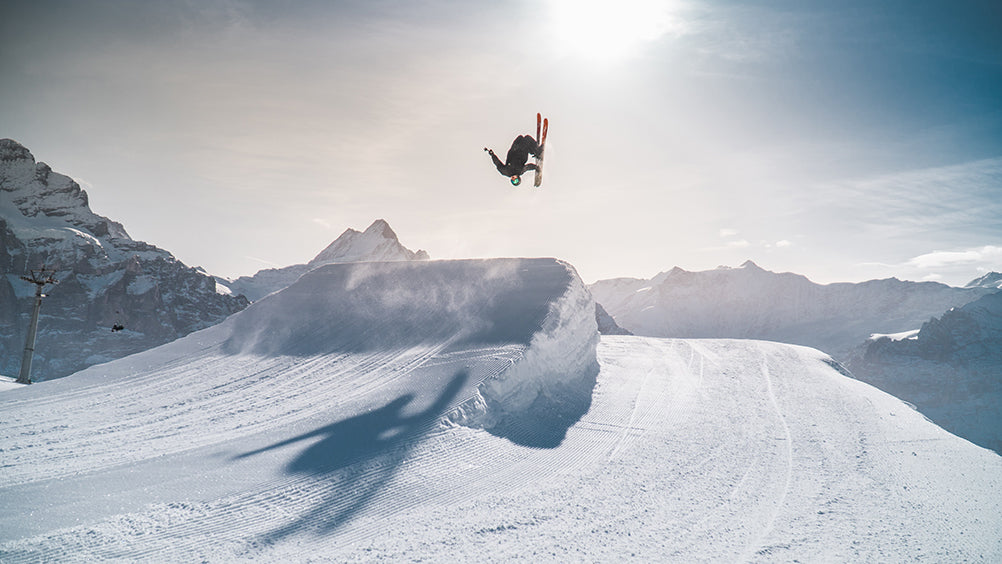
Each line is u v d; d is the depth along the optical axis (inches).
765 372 1369.3
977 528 525.7
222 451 636.7
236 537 423.5
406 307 1339.8
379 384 926.4
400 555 403.2
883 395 1254.3
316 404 842.2
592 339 1327.5
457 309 1282.0
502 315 1202.6
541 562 402.9
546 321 1135.0
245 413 804.6
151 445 657.0
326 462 605.6
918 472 713.6
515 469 644.1
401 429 723.4
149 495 496.7
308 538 428.5
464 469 623.2
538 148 462.9
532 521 485.4
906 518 541.3
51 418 756.6
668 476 643.5
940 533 505.4
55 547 389.1
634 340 1740.9
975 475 720.3
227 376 1030.4
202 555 391.2
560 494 564.1
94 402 853.2
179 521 445.4
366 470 587.5
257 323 1363.2
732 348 1673.2
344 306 1389.0
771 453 764.0
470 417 785.6
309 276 1571.1
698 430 866.8
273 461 604.1
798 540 472.7
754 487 619.5
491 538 443.2
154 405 844.6
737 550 446.0
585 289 1387.8
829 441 840.3
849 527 509.7
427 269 1499.8
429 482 572.4
